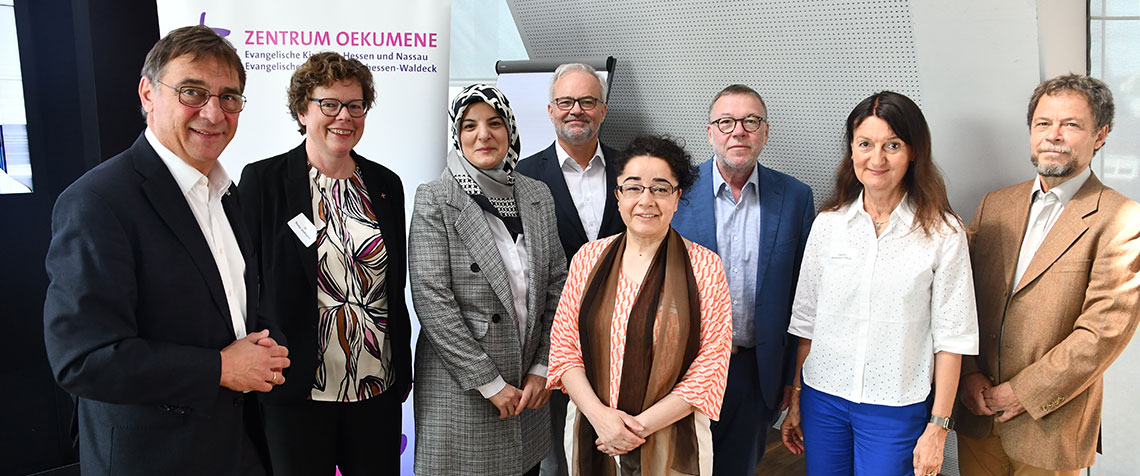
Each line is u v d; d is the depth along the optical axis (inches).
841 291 77.5
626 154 71.6
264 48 105.7
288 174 78.2
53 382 119.3
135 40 123.6
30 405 117.3
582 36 130.1
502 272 78.5
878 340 74.6
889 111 72.3
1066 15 85.9
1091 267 73.2
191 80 55.7
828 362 78.5
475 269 78.3
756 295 90.7
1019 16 80.6
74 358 50.3
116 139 122.8
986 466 84.0
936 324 73.6
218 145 58.6
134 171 55.7
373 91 82.1
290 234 75.3
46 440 119.3
